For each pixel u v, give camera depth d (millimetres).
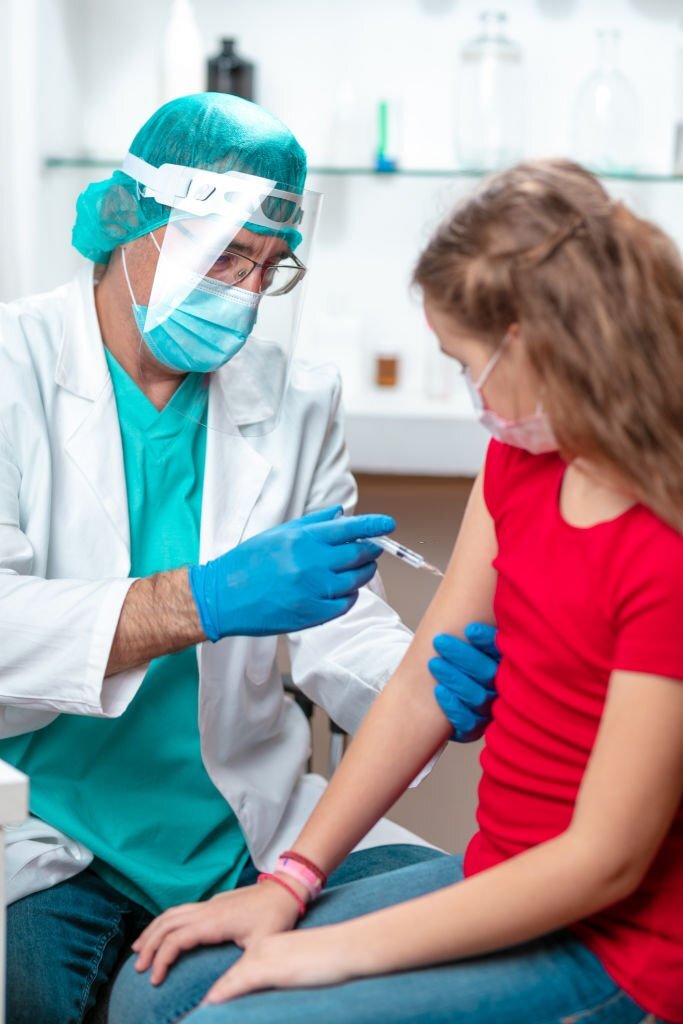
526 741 1087
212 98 1577
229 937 1158
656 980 1023
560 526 1069
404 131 3133
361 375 3223
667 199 3115
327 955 1028
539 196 1004
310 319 3271
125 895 1538
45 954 1387
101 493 1569
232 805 1573
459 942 1008
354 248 3219
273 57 3123
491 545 1265
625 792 982
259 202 1495
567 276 977
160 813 1574
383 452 3203
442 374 3139
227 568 1396
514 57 2939
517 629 1099
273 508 1673
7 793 940
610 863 988
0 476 1499
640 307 977
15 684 1411
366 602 1748
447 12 3066
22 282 2877
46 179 2971
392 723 1271
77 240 1645
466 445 3191
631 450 986
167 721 1590
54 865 1475
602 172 2945
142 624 1390
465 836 2338
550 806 1074
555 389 991
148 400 1638
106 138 3191
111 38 3141
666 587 977
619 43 3066
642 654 979
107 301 1644
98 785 1557
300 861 1209
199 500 1669
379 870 1540
